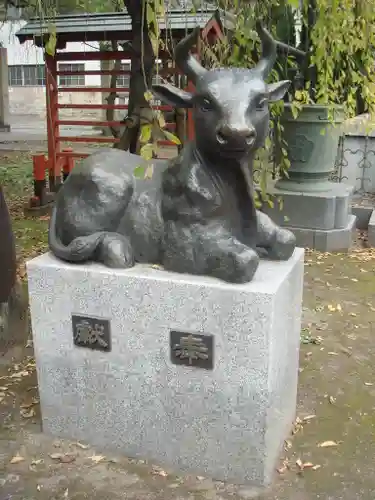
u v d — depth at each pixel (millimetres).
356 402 3125
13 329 3725
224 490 2393
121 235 2516
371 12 3602
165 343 2373
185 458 2490
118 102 17156
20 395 3131
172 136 2129
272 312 2180
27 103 24984
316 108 5672
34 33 7246
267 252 2596
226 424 2371
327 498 2365
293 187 6113
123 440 2592
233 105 2086
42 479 2475
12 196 8867
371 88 3967
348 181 7766
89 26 7250
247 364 2262
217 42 3830
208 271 2338
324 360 3604
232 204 2344
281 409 2574
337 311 4383
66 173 8344
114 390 2537
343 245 5918
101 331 2471
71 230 2543
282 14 3984
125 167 2555
